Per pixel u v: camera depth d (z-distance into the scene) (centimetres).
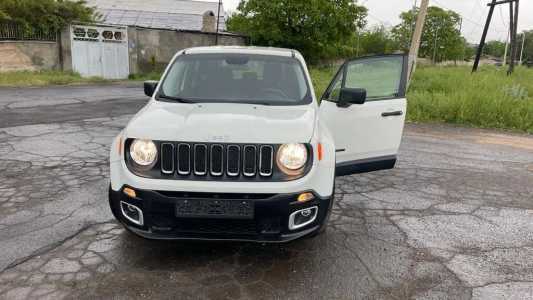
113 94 1434
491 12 2319
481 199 497
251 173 299
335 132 441
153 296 287
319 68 3391
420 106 1128
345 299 290
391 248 365
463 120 1053
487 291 305
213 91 392
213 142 296
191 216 296
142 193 296
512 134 940
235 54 437
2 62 1973
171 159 300
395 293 299
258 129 307
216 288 298
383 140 455
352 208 456
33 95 1323
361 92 402
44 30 2055
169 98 387
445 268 334
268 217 298
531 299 297
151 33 2436
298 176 303
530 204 485
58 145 680
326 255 350
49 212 420
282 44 3250
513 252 365
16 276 306
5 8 1931
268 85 402
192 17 3453
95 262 328
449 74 2084
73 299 281
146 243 360
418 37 1441
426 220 429
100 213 420
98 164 581
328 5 3161
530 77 2184
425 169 620
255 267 328
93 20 2403
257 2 3131
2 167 561
